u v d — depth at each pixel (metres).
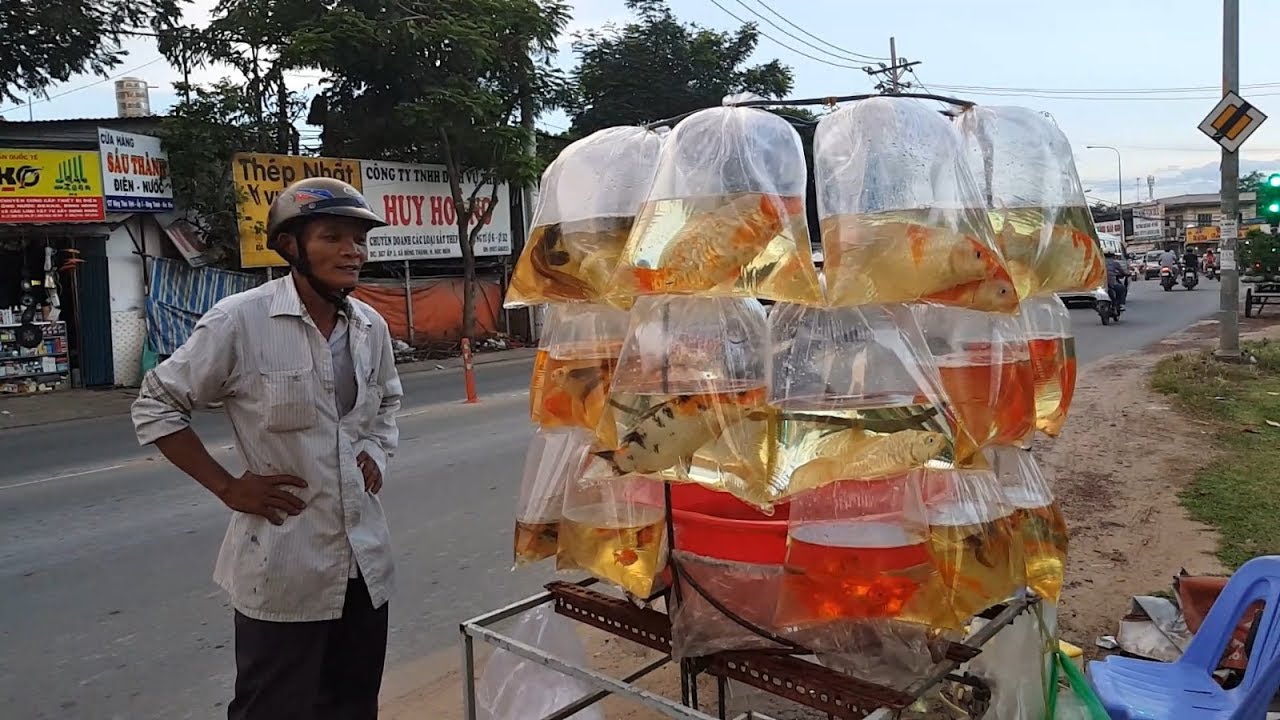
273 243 1.98
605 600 2.23
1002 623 1.98
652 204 1.78
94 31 13.09
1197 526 4.34
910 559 1.68
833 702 1.69
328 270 1.95
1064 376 2.11
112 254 12.12
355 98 15.46
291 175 13.63
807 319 1.76
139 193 12.12
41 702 3.07
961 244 1.63
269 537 1.94
